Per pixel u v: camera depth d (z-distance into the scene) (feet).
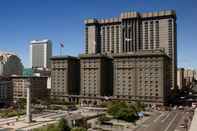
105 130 547.49
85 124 572.10
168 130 547.08
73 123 556.10
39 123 631.97
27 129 554.46
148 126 596.29
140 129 559.79
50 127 496.23
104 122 628.69
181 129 554.05
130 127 582.76
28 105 645.92
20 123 632.38
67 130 484.74
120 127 581.12
